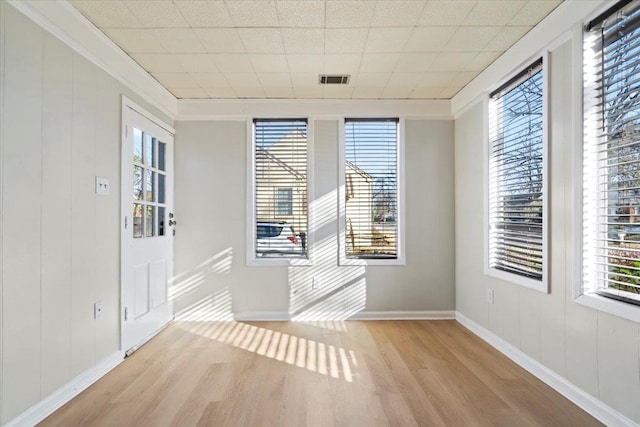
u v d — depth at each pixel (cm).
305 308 370
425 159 375
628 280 179
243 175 370
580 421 185
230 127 370
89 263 230
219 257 367
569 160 210
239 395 213
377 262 371
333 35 245
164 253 344
